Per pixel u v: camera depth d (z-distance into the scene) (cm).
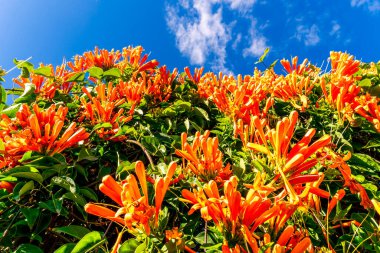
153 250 158
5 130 238
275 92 387
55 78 372
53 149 229
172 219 237
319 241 205
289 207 170
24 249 192
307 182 176
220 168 219
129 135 316
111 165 294
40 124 232
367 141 348
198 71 445
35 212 204
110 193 154
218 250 174
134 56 455
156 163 300
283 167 185
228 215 160
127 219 139
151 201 220
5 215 215
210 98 379
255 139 244
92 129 292
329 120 354
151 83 416
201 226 238
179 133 354
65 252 179
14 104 307
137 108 359
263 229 178
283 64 455
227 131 319
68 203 252
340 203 240
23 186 207
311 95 407
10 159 223
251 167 242
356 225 213
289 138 190
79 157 252
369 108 312
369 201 213
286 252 169
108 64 449
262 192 167
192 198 166
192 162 220
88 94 310
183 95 413
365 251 204
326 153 241
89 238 168
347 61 377
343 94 321
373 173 291
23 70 338
